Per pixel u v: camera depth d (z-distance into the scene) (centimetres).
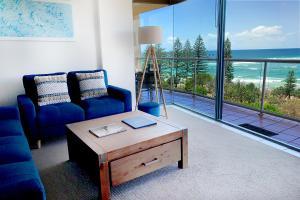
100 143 182
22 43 333
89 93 331
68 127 223
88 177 209
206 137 293
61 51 364
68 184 199
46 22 344
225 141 279
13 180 122
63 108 284
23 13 326
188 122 356
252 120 368
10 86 335
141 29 367
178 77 511
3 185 117
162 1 471
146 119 237
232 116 391
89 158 184
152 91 483
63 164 234
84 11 373
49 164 234
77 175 213
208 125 340
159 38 369
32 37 337
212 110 415
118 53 404
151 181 200
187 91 506
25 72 341
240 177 201
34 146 274
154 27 361
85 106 301
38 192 117
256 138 287
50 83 305
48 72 359
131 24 409
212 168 218
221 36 332
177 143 209
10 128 210
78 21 371
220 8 325
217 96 354
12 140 185
